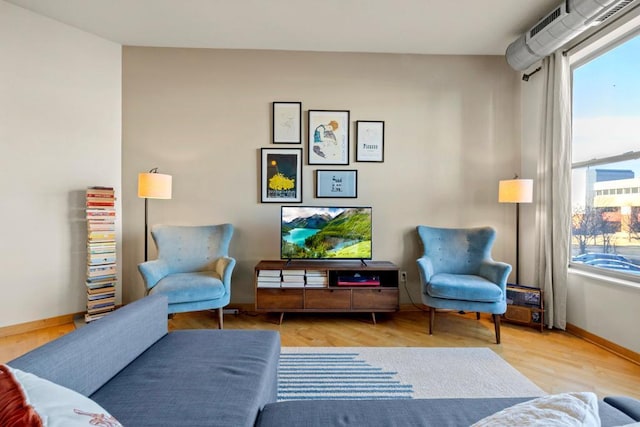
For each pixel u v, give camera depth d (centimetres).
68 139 303
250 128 341
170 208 339
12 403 57
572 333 278
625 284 233
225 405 101
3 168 273
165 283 259
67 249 303
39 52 287
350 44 329
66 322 301
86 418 60
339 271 322
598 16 236
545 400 64
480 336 271
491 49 336
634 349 228
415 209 345
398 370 211
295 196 342
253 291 339
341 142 343
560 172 284
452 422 94
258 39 322
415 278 343
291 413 100
